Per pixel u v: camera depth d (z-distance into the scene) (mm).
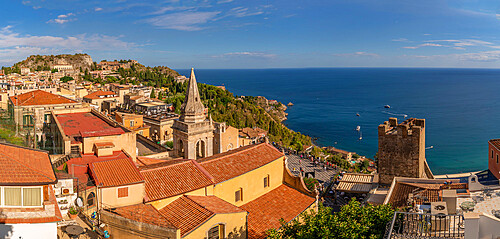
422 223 29156
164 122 124375
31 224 30375
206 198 44000
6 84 137875
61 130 59281
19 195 30781
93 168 42000
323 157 135750
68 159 51812
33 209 30891
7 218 30094
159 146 83750
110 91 197625
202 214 38688
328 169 99312
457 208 38188
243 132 146625
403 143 64375
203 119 69812
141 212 38656
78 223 36594
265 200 54062
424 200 42469
